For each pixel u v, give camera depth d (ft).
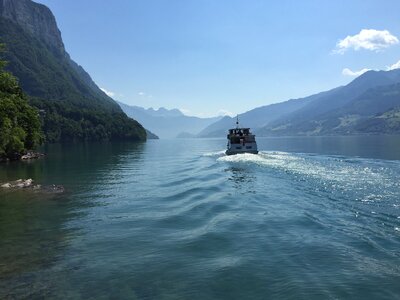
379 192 103.96
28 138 292.81
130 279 48.44
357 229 68.74
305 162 189.47
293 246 59.57
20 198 106.32
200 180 139.95
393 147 354.13
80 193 114.21
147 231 70.44
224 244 61.26
